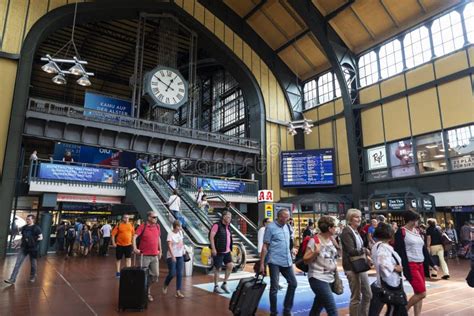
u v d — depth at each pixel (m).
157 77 20.31
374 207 18.42
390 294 3.69
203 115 32.47
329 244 4.04
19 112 15.33
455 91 17.30
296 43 23.73
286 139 24.31
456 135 17.05
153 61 29.33
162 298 6.29
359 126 21.66
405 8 19.25
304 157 22.61
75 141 17.19
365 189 20.67
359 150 21.33
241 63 23.39
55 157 20.72
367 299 4.29
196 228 12.21
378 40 21.30
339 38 22.16
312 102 25.03
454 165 16.86
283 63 25.55
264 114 23.58
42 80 30.66
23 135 15.77
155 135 19.22
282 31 23.58
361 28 21.27
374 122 20.86
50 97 34.31
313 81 25.31
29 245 7.70
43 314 5.12
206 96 32.50
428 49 18.78
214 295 6.56
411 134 18.89
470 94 16.67
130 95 34.69
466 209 16.28
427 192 17.72
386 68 20.84
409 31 19.80
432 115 18.08
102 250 14.93
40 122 16.20
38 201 18.72
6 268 10.12
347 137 21.52
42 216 14.77
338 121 22.92
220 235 6.95
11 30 16.06
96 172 15.88
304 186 22.25
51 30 17.66
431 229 9.24
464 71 16.92
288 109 24.98
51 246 16.80
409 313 5.30
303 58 24.53
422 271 4.46
